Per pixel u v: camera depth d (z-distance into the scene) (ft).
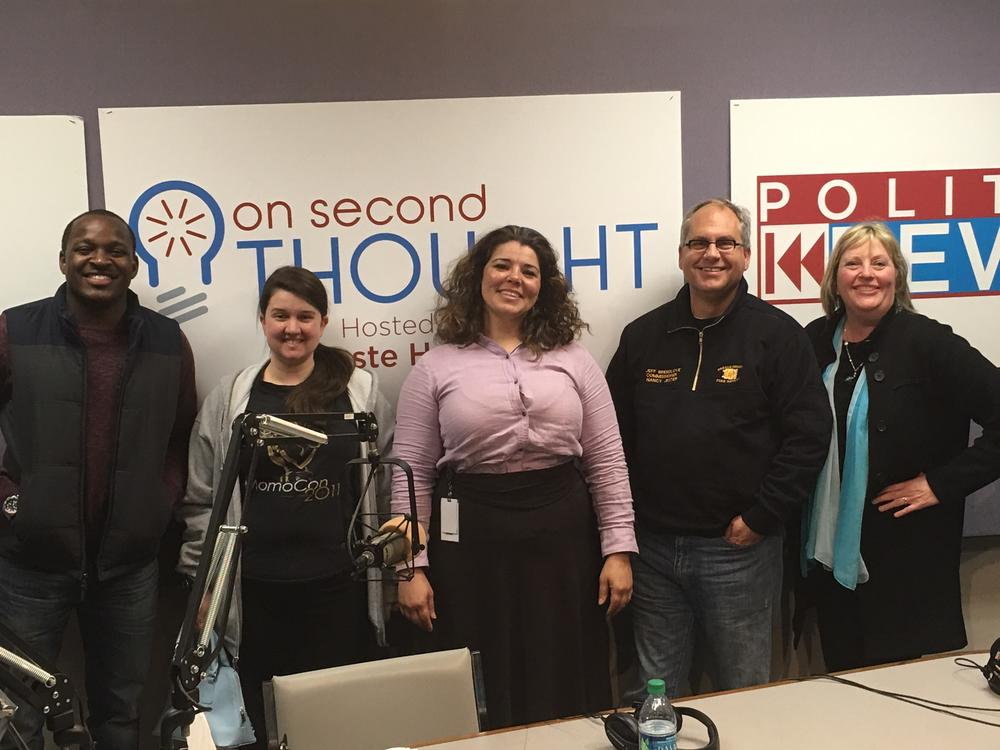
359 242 7.43
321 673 4.81
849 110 7.74
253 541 6.45
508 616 6.45
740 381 6.57
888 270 6.70
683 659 7.25
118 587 6.57
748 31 7.61
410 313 7.54
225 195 7.26
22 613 6.38
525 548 6.42
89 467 6.29
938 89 7.84
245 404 6.65
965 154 7.88
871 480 6.80
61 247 6.93
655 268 7.73
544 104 7.50
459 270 6.82
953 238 7.93
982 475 6.57
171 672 2.94
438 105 7.40
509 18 7.40
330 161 7.34
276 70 7.23
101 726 6.72
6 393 6.46
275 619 6.61
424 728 4.81
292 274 6.63
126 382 6.32
